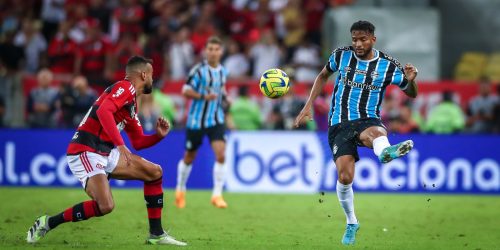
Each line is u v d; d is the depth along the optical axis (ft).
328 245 90.07
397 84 89.92
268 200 145.79
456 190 161.48
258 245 89.61
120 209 126.00
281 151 160.35
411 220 119.55
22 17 222.07
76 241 90.02
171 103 168.86
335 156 89.15
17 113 180.75
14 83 181.16
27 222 108.27
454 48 220.43
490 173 161.89
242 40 215.10
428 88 186.70
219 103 133.18
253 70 200.34
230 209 131.03
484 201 149.38
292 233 102.47
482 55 215.31
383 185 161.07
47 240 90.12
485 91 183.93
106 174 84.28
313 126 173.58
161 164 162.30
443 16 220.43
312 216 122.62
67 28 203.82
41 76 176.86
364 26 86.74
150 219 86.69
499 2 219.82
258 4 221.87
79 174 82.43
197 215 122.11
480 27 220.23
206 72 131.85
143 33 220.02
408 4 208.44
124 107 83.41
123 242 89.66
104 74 190.70
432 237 100.83
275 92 92.48
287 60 205.57
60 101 173.37
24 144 161.79
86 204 81.82
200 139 132.67
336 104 90.99
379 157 83.51
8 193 148.97
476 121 184.14
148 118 163.63
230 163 161.07
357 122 89.04
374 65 89.51
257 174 160.66
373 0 209.87
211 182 163.22
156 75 192.44
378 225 112.88
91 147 82.58
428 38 203.31
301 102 173.68
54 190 155.74
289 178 160.15
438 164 161.58
